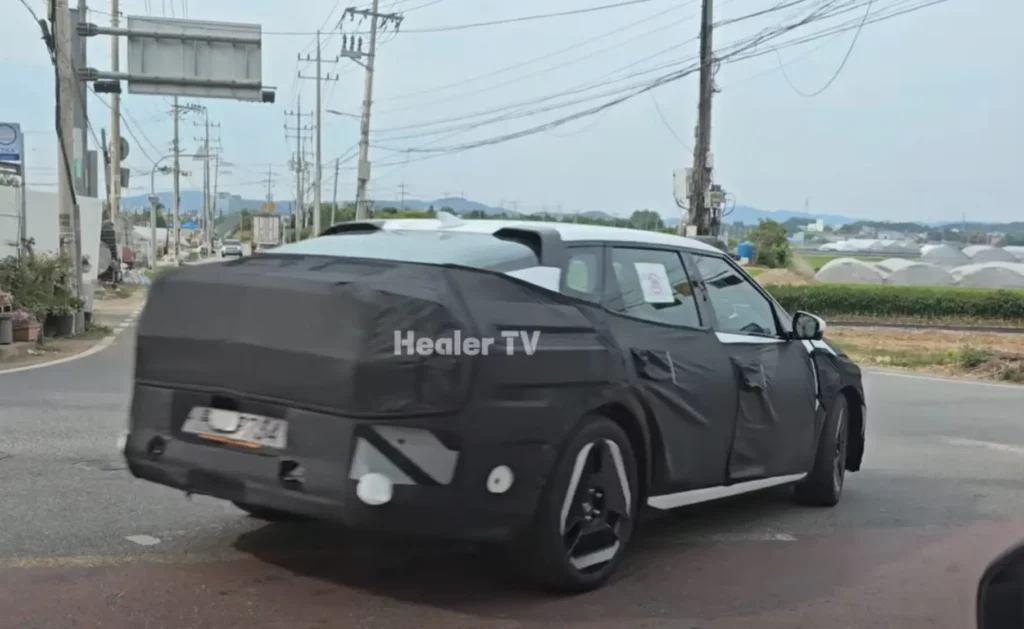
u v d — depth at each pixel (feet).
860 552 19.15
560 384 14.53
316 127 193.16
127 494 20.39
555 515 14.61
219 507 19.65
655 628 14.42
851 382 23.39
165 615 13.91
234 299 14.44
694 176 84.07
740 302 20.12
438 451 13.21
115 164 138.10
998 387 53.88
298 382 13.55
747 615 15.28
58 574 15.38
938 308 132.16
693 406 17.31
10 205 73.72
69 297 62.80
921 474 27.63
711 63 82.43
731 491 18.93
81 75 68.90
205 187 283.18
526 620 14.38
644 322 16.98
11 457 23.75
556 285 15.58
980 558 18.99
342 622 13.94
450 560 16.88
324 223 285.02
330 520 13.29
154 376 15.20
